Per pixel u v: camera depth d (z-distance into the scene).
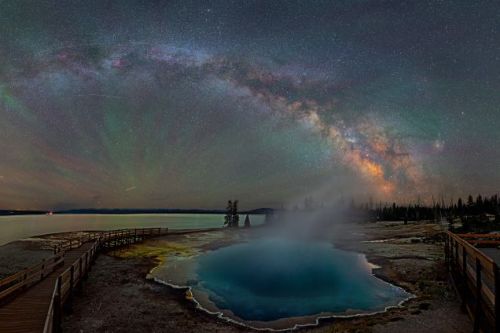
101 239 31.61
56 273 16.59
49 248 36.66
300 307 16.00
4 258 29.34
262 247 38.31
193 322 13.43
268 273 24.31
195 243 41.56
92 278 20.14
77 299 15.53
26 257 30.08
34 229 93.19
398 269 22.50
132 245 36.66
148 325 12.66
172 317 13.89
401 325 11.58
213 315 14.61
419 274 20.22
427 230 50.94
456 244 13.88
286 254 33.12
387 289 18.22
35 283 14.18
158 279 21.45
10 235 70.75
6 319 9.76
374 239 45.34
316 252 34.03
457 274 13.88
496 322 6.75
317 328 12.98
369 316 13.95
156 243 39.50
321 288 19.83
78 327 11.98
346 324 13.11
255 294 18.64
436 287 16.38
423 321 11.69
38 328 9.08
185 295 17.86
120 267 24.53
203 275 23.52
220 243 42.06
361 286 19.19
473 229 39.19
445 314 12.09
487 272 7.81
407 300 15.62
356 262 27.34
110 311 14.07
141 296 16.89
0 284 11.05
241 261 29.11
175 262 28.33
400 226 64.06
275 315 14.79
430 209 87.75
